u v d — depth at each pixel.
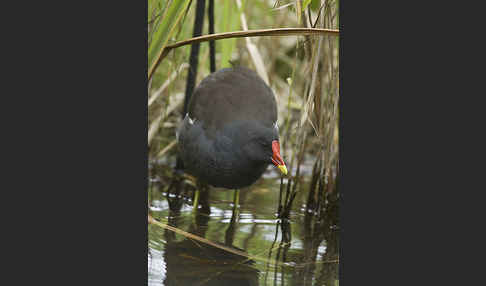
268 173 12.04
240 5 10.53
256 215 9.89
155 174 11.27
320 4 8.80
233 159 8.89
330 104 9.55
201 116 9.29
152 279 7.54
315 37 9.10
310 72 9.69
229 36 7.91
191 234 8.78
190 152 9.38
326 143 9.76
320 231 9.38
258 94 9.52
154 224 9.04
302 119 9.12
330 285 7.59
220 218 9.70
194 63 10.81
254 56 10.69
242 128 8.80
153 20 8.20
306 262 8.23
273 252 8.53
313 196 10.05
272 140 8.67
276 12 11.80
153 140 11.23
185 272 7.80
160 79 11.23
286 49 13.63
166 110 11.07
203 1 10.47
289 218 9.81
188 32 10.96
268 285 7.59
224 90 9.45
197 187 10.70
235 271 7.88
